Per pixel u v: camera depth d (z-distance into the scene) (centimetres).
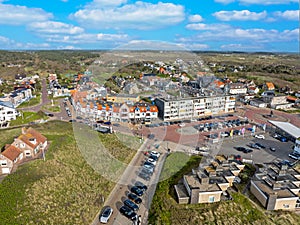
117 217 2642
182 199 2728
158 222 2511
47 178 2961
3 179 2880
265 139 5375
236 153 4522
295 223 2606
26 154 3450
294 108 8512
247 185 3225
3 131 4653
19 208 2455
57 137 4234
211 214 2606
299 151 4572
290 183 3023
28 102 7969
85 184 3014
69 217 2533
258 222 2575
